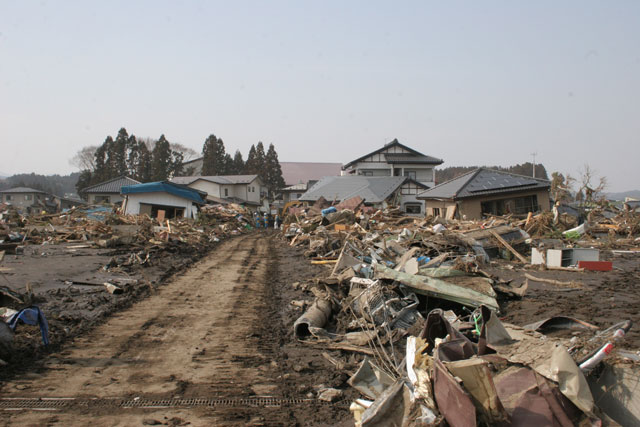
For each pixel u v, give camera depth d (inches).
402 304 331.3
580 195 1278.3
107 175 2466.8
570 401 140.8
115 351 255.6
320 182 1958.7
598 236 944.3
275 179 3073.3
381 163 2224.4
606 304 362.0
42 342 261.1
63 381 212.2
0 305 304.5
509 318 322.7
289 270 581.9
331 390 205.5
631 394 145.2
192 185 2311.8
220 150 2965.1
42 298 358.6
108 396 197.6
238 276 526.0
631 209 1181.7
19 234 832.9
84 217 1087.0
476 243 604.4
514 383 149.0
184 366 235.6
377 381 188.2
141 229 842.8
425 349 174.1
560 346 150.0
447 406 139.0
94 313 332.5
